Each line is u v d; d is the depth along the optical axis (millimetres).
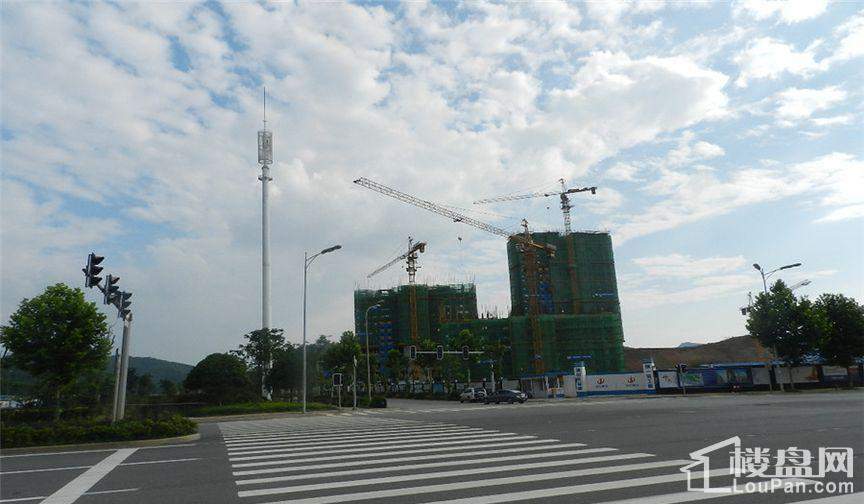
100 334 28938
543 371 111875
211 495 8922
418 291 144500
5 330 27234
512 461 11422
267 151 68812
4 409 29422
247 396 44062
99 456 15102
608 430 17469
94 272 17250
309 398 54688
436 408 43438
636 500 7586
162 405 38625
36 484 10695
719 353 118375
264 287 63656
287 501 8266
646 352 125125
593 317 116250
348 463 11875
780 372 53469
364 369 84250
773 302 52469
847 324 52344
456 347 77250
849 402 28359
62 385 28328
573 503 7512
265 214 66312
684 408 28906
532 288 125750
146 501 8680
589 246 130375
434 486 9000
